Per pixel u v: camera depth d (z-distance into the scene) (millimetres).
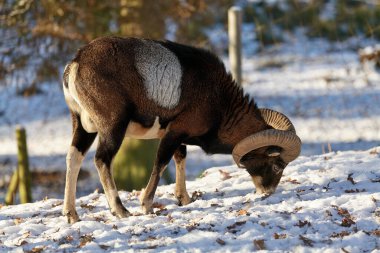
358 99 42500
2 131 44125
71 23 32500
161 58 16875
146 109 16828
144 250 13750
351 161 20703
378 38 46781
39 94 49750
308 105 42844
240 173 20906
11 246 14758
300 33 54250
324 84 46375
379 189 17672
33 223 16594
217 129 18188
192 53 17562
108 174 16516
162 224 15445
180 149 18344
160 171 17375
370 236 14102
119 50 16531
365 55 36844
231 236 14336
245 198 17781
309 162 20969
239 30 25234
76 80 16453
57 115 46688
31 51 32719
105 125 16438
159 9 33375
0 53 32812
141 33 33062
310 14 51938
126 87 16484
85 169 35688
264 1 56625
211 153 18859
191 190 19516
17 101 49031
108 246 14133
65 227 15961
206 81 17562
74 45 32781
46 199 19688
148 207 17203
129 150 32656
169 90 16922
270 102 44438
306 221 14945
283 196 17641
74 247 14367
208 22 36906
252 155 18172
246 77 50750
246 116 18297
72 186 16766
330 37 51156
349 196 16750
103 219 16781
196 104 17469
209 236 14305
